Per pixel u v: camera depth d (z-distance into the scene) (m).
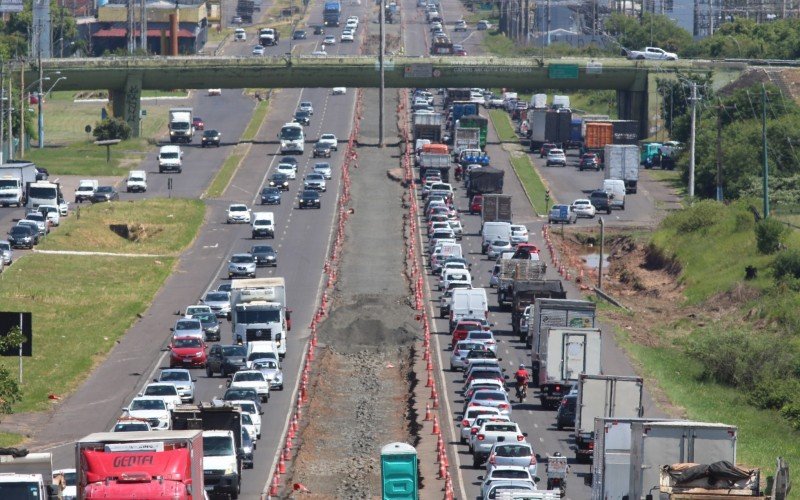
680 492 121.44
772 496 120.25
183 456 121.19
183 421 165.75
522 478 160.50
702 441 131.50
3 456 124.62
